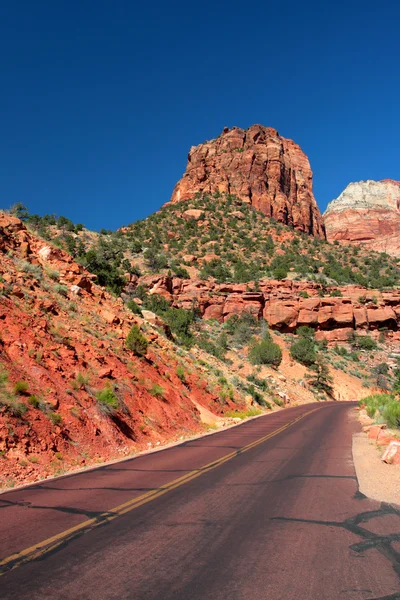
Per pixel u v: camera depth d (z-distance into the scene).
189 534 5.20
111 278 47.78
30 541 4.91
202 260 109.81
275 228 139.25
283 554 4.55
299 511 6.24
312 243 136.50
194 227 131.00
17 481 8.34
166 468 9.91
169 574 4.03
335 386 63.97
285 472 9.31
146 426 15.00
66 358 14.48
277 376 53.94
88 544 4.82
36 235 26.61
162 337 30.28
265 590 3.71
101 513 6.10
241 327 76.12
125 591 3.68
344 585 3.81
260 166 164.62
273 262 112.94
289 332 90.25
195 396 23.56
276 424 22.02
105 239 108.69
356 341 87.25
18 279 18.53
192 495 7.22
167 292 85.75
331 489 7.64
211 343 58.19
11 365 11.70
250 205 152.88
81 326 18.61
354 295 95.44
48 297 19.08
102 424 12.69
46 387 12.00
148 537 5.07
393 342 90.00
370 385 69.31
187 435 17.11
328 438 15.62
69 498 7.01
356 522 5.70
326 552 4.61
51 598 3.54
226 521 5.73
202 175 163.50
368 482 8.14
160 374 21.17
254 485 8.02
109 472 9.43
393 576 4.01
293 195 173.38
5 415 9.74
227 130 178.25
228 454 12.12
